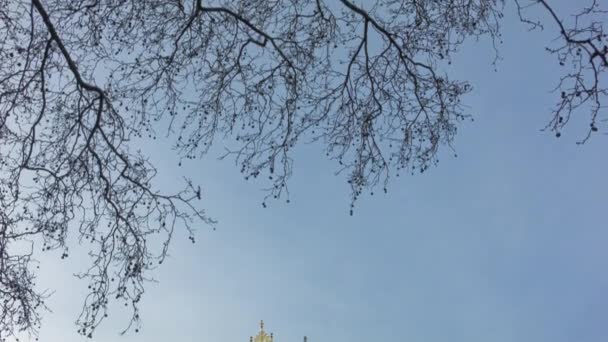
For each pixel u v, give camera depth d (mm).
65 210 12984
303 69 13766
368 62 13750
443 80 13820
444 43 13562
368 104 13938
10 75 12391
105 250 13078
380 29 13359
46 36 12555
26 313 12734
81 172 13062
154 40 13062
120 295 13008
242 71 13625
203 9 13023
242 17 13320
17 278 12711
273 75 13750
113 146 13156
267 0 13484
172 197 13383
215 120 13586
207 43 13391
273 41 13422
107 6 12609
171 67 13250
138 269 13109
